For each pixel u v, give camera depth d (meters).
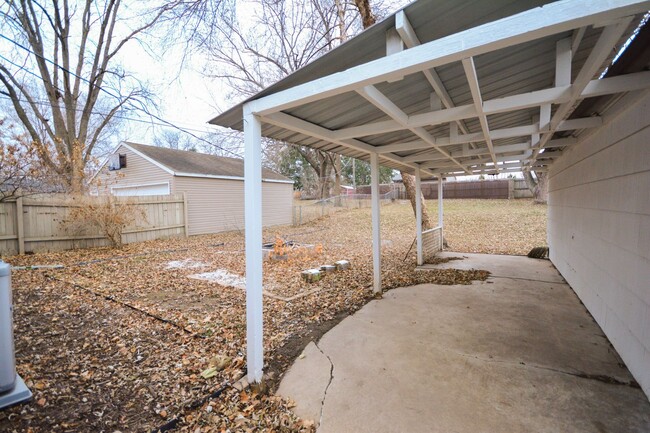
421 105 2.88
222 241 10.31
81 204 8.11
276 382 2.47
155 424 1.98
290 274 6.00
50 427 1.90
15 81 9.66
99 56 11.27
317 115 2.77
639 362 2.35
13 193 6.88
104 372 2.54
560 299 4.29
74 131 11.16
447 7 1.57
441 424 1.95
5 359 2.02
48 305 3.98
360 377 2.49
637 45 1.78
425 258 7.09
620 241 2.80
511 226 11.48
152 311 3.91
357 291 4.82
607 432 1.86
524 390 2.27
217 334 3.28
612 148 3.01
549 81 2.72
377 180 4.38
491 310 3.89
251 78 12.59
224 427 1.97
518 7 1.61
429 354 2.82
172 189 11.30
